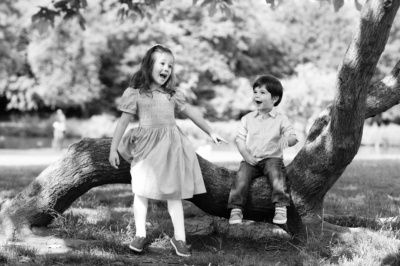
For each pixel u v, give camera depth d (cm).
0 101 4412
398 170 1188
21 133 3681
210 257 445
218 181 507
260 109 497
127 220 568
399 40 4050
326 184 502
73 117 3934
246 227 543
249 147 495
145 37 3438
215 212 524
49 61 3347
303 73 3042
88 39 3288
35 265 408
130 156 482
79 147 530
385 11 406
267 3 816
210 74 3791
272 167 479
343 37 4194
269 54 4141
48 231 528
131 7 977
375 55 424
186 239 523
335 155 478
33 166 1320
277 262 448
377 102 490
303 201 505
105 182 532
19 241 496
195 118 494
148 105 475
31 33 3309
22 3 3294
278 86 493
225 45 3800
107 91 3784
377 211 655
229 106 3738
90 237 505
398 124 4372
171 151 467
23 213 527
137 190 459
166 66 473
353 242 489
